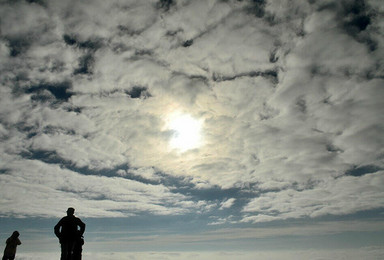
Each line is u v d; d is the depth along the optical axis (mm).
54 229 7777
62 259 7457
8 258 13234
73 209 8188
